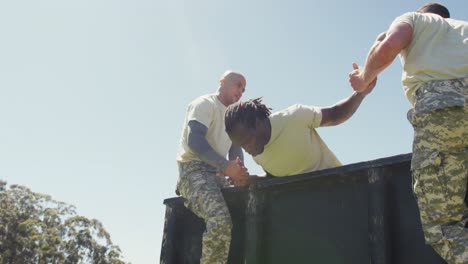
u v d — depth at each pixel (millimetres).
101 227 40469
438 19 2400
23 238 36062
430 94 2162
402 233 2332
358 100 3385
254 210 3004
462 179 2045
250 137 3162
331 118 3314
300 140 3174
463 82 2150
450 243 1963
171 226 3590
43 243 36438
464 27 2336
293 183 2852
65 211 40094
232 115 3180
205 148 3404
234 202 3287
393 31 2369
